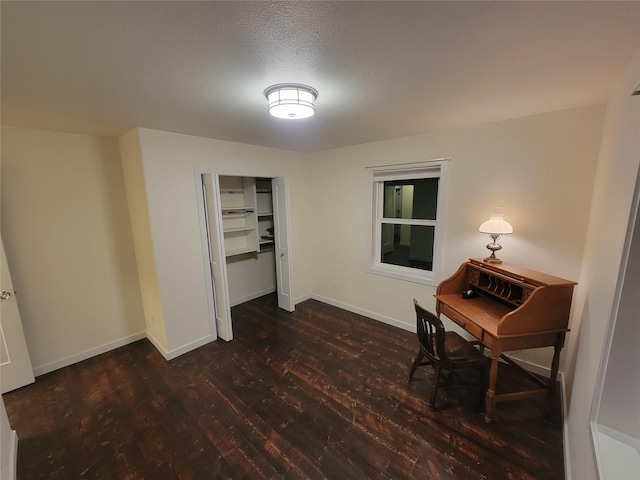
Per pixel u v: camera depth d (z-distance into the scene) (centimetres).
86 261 273
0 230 226
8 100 168
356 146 340
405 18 99
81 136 260
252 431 189
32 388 235
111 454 173
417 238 335
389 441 179
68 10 89
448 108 201
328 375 247
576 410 155
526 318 179
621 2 90
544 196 222
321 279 418
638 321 102
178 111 197
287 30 105
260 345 301
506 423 191
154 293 277
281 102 157
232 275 410
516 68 139
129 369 260
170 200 265
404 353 280
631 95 119
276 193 373
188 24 100
